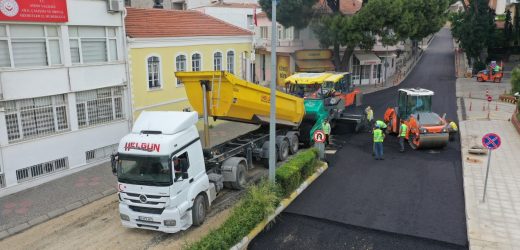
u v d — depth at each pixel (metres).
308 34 39.12
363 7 31.66
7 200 13.99
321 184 14.76
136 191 10.92
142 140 10.93
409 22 30.69
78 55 16.92
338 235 11.08
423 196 13.48
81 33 16.97
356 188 14.31
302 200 13.37
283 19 34.22
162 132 11.08
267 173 16.12
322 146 16.95
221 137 21.61
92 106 17.72
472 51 46.09
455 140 20.38
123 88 19.02
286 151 17.72
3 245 11.19
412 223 11.61
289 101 17.52
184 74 13.88
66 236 11.52
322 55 39.81
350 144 20.08
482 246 10.23
